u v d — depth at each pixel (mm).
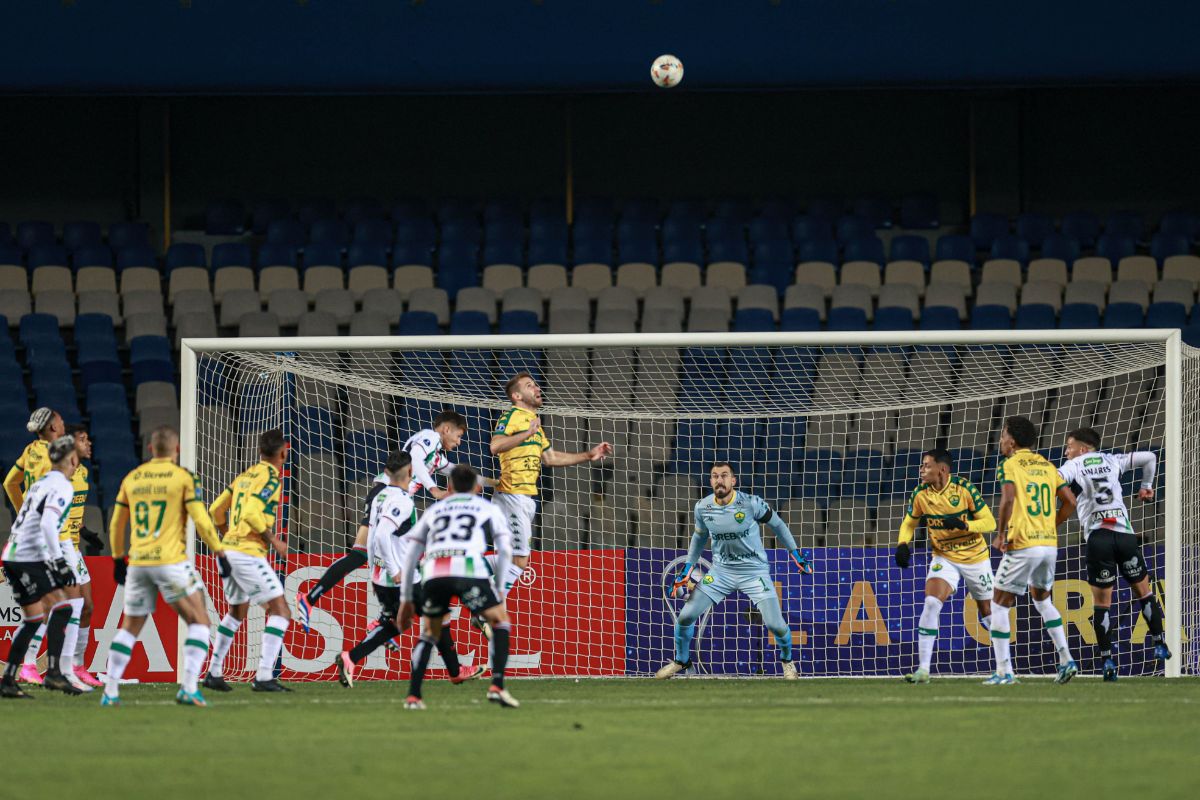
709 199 87438
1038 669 47969
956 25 73438
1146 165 86812
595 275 76812
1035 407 62250
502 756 23109
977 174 85750
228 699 36094
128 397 68625
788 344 45812
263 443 38625
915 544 55344
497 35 73562
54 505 35969
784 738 25812
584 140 87625
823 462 58875
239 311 73312
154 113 84688
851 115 87500
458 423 43812
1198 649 48688
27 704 34188
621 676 48688
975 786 19922
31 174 85562
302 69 73688
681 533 56656
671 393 65875
